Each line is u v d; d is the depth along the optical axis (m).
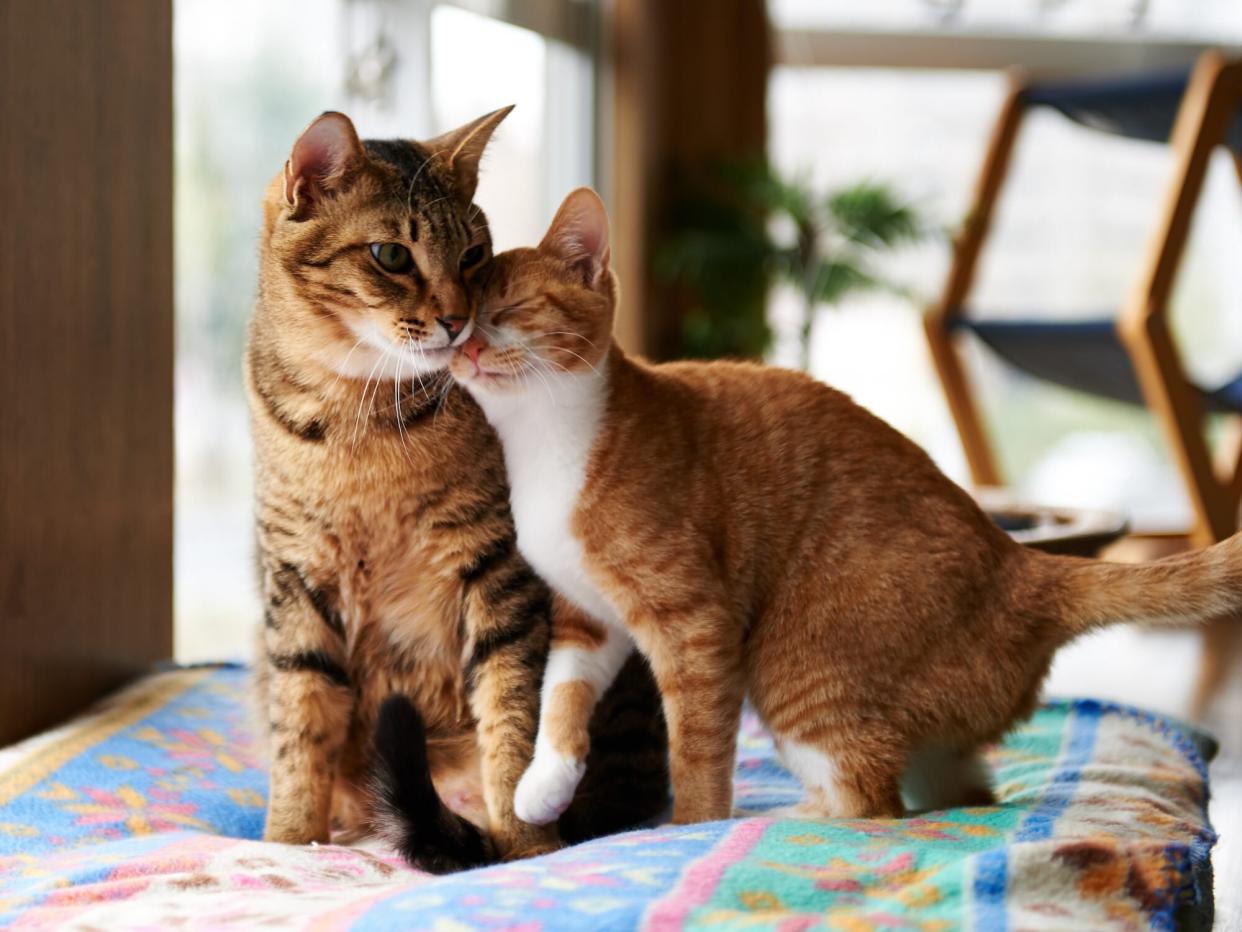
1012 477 6.02
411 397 1.75
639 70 4.42
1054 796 1.79
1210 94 3.88
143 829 1.73
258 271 1.84
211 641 3.83
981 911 1.27
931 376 5.58
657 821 1.91
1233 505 4.17
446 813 1.68
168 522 2.52
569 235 1.77
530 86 4.09
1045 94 4.42
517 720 1.78
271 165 3.56
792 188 4.33
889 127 5.67
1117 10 5.69
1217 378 5.88
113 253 2.29
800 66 5.53
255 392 1.81
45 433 2.13
